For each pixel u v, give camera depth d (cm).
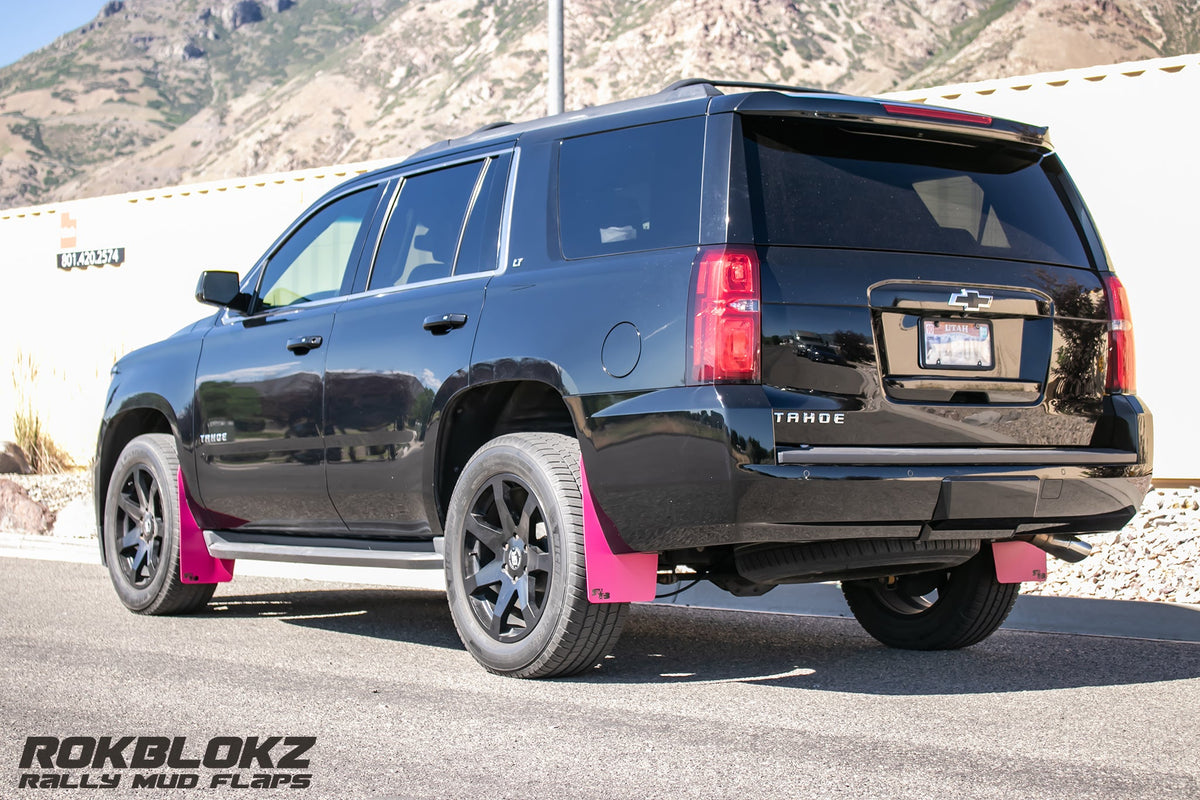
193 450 677
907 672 527
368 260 611
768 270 449
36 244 1895
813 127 476
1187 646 591
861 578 531
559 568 486
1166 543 925
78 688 490
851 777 363
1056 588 882
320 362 601
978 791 350
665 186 482
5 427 1927
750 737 409
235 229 1662
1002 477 470
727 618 693
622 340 469
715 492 439
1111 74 1105
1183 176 1080
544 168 535
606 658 560
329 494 601
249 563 974
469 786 357
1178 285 1087
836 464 445
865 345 458
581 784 357
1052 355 500
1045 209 519
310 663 546
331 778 367
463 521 528
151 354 727
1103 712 448
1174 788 354
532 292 511
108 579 850
